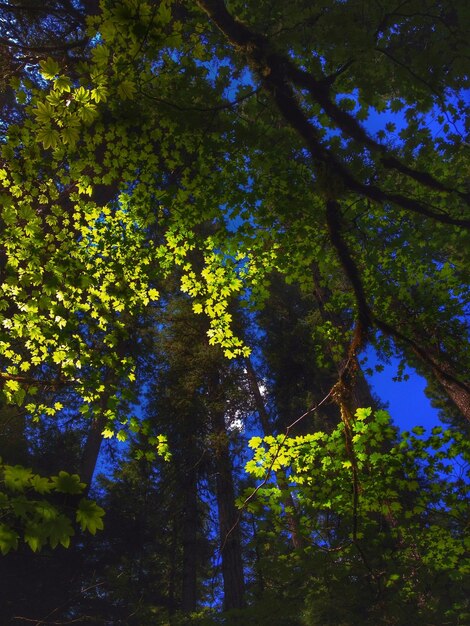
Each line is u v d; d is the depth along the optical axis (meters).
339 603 5.82
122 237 6.83
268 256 7.45
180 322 16.41
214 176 6.71
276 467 5.77
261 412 16.94
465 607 6.02
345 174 5.17
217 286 7.35
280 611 5.98
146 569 20.53
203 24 6.21
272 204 6.84
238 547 14.79
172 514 18.95
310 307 19.25
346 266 5.16
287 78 5.50
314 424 17.00
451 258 7.87
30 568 13.12
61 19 9.82
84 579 14.75
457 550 5.85
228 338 7.48
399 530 6.20
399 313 7.88
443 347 7.79
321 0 5.29
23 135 5.83
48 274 6.49
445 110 6.16
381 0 5.56
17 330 6.21
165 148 6.83
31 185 6.24
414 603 5.87
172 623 15.91
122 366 6.67
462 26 5.46
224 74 6.36
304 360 16.80
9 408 12.09
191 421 16.12
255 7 5.90
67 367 6.42
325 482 5.80
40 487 2.20
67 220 6.61
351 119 5.55
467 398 7.45
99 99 5.16
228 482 15.77
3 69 9.20
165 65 6.31
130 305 6.98
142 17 4.85
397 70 5.79
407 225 7.38
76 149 6.29
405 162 6.59
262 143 6.24
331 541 6.09
